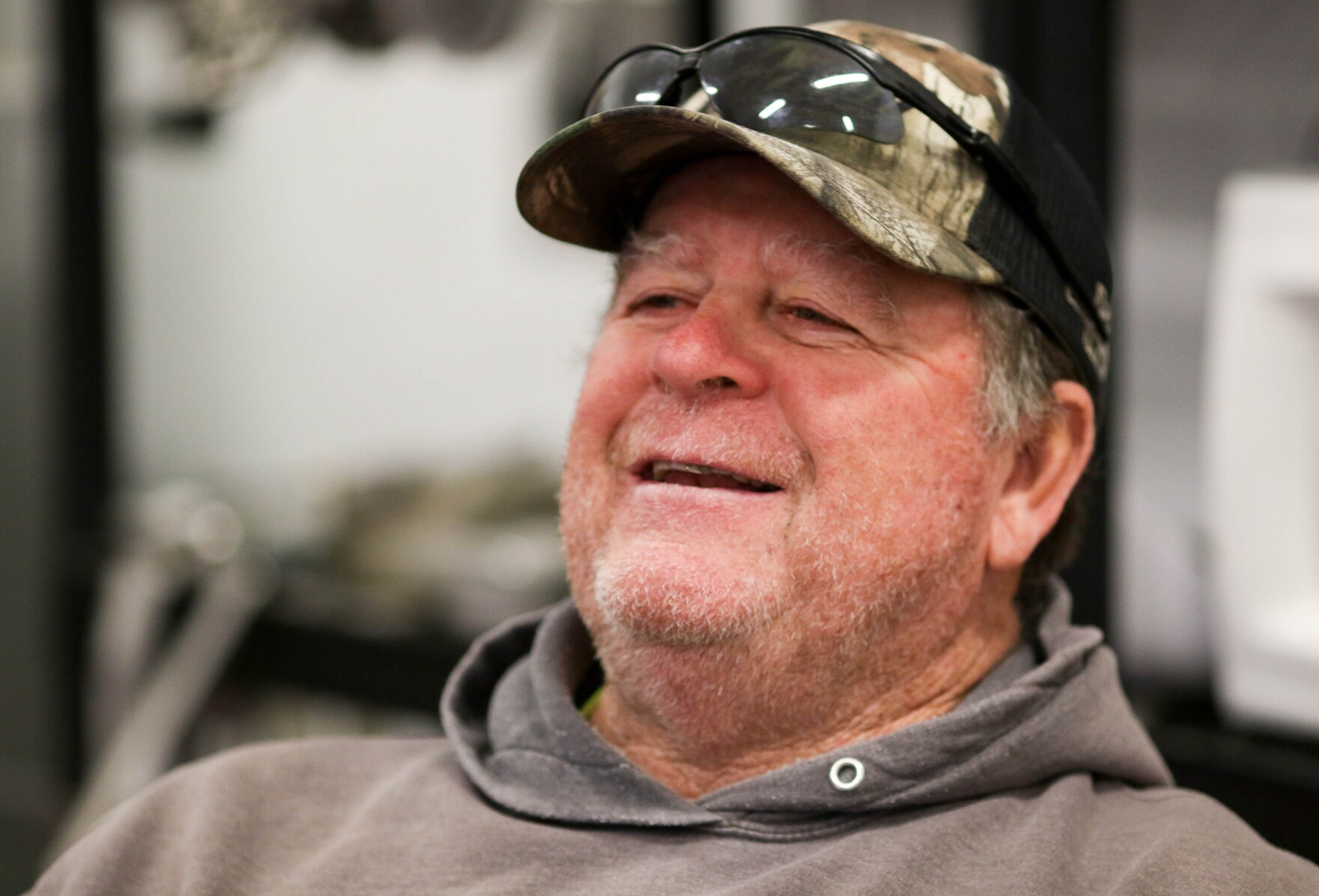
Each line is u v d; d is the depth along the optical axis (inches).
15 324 266.2
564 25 205.5
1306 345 124.0
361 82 236.8
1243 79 133.6
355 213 241.0
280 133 246.2
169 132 251.9
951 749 78.4
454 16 201.3
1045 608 93.5
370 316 241.0
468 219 227.6
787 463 79.0
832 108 79.6
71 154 246.8
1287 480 125.6
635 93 86.0
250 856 86.5
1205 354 137.7
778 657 80.0
